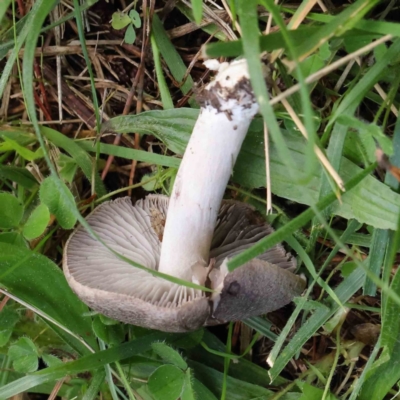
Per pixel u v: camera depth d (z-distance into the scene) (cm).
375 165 14
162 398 15
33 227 16
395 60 14
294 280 14
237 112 13
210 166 13
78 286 14
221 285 13
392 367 15
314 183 15
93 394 16
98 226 16
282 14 16
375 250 15
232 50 12
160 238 16
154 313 13
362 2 12
